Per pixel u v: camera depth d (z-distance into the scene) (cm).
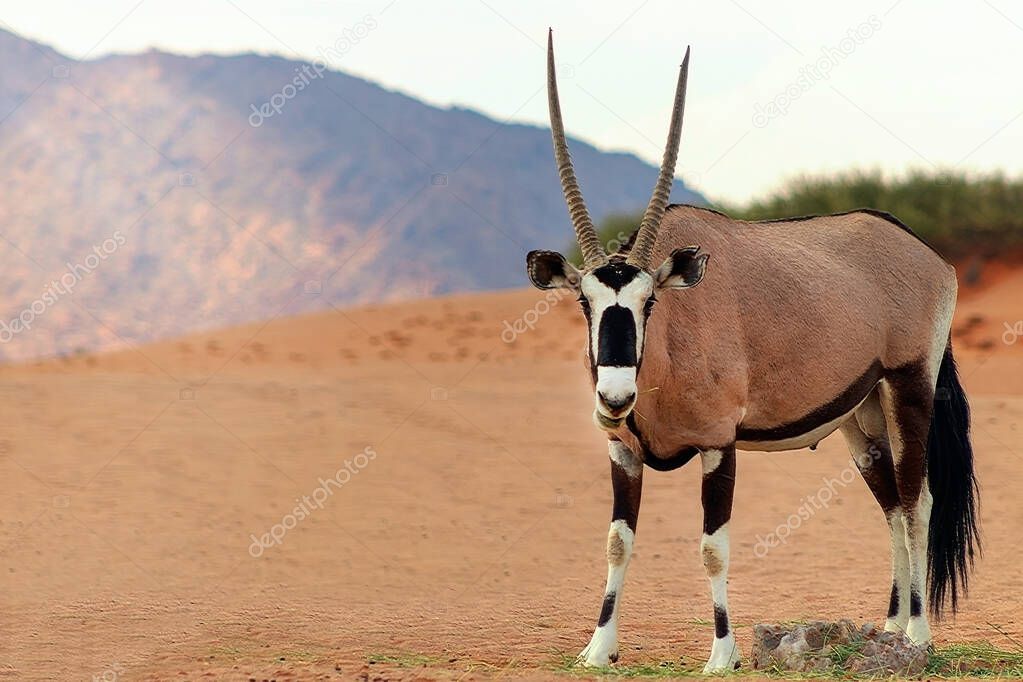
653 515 1473
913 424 991
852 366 935
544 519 1439
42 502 1445
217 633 955
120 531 1323
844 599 1077
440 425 2059
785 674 771
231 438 1883
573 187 863
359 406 2228
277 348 3459
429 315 3956
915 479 988
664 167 857
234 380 2550
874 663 785
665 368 829
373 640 934
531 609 1056
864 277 979
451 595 1102
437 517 1438
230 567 1193
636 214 3975
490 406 2267
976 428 1934
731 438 856
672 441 857
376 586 1134
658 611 1045
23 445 1761
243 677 789
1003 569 1190
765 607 1052
